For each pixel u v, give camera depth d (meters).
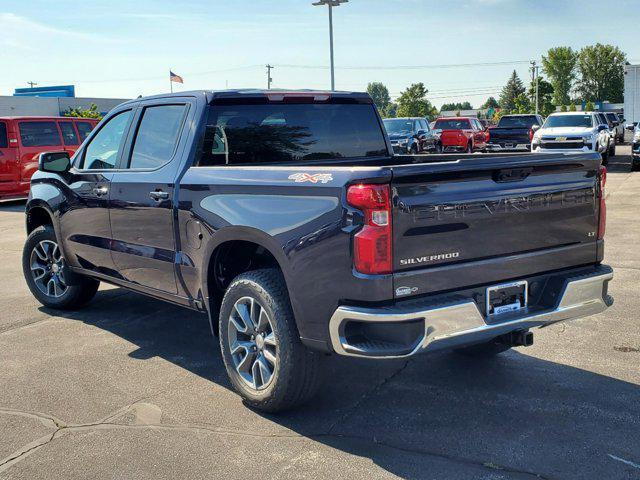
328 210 3.37
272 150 4.76
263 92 4.70
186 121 4.57
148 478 3.23
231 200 3.97
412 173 3.23
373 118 5.29
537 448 3.43
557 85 154.75
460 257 3.45
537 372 4.46
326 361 3.78
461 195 3.42
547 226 3.78
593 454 3.36
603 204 4.08
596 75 158.88
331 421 3.82
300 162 4.89
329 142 5.03
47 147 17.22
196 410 4.01
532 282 3.79
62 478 3.25
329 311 3.40
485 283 3.56
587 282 3.88
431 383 4.34
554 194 3.79
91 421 3.88
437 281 3.37
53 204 5.82
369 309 3.24
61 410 4.03
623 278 6.88
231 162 4.59
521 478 3.15
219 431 3.72
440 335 3.30
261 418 3.88
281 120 4.79
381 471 3.24
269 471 3.27
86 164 5.57
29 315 6.16
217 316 4.36
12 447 3.58
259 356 3.90
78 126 18.12
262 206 3.75
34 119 16.95
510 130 25.73
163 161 4.68
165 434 3.70
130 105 5.19
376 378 4.45
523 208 3.65
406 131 21.62
